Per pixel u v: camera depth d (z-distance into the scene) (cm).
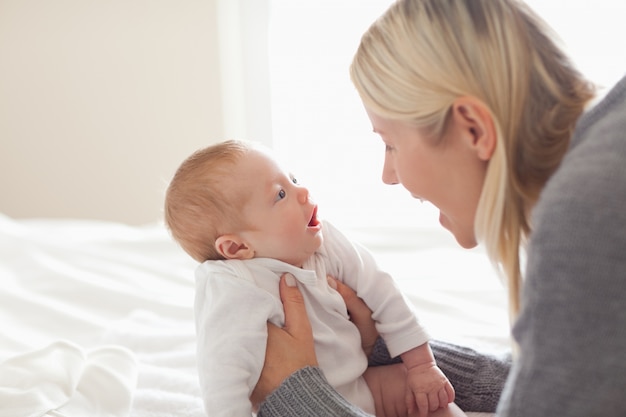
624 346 73
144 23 262
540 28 91
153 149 271
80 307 169
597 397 74
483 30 89
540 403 76
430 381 116
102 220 277
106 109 269
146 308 167
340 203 270
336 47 257
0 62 267
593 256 73
